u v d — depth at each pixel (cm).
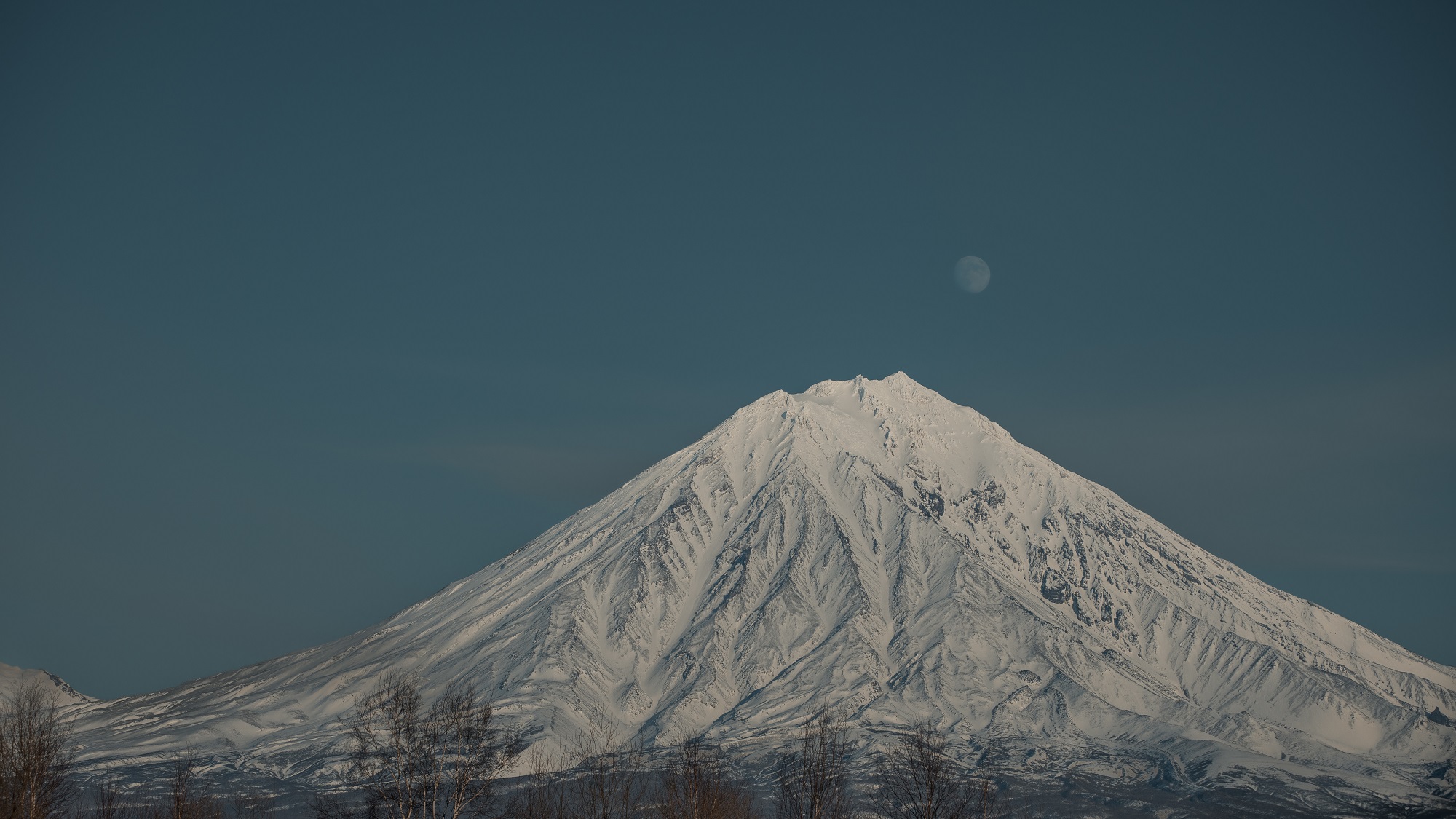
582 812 8894
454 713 7819
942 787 9181
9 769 7500
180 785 9606
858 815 9112
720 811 8431
